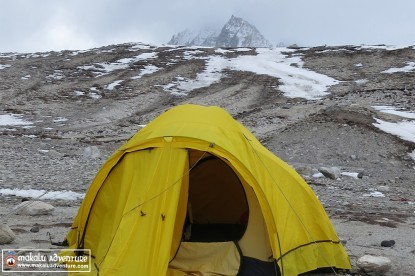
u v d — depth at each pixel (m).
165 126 7.70
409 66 62.06
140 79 62.41
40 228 10.66
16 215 12.19
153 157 7.30
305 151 28.11
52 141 31.91
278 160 8.43
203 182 9.05
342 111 33.50
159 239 6.79
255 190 7.47
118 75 64.81
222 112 8.32
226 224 9.20
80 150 28.55
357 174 23.28
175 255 7.71
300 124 31.91
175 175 7.13
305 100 50.50
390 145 27.80
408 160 26.11
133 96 54.84
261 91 55.91
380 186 20.31
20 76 63.22
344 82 58.41
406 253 9.50
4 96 52.91
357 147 27.88
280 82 59.56
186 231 8.54
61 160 23.70
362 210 14.88
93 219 8.00
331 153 27.52
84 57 76.62
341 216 13.61
